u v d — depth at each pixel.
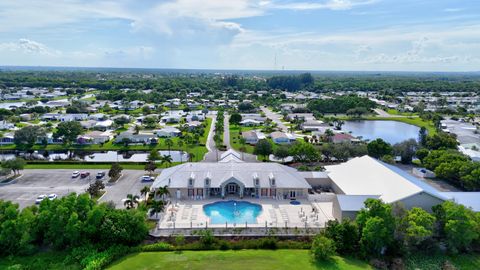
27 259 75.06
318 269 72.50
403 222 80.00
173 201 104.69
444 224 83.25
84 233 78.62
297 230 88.06
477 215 82.25
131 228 81.25
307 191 109.00
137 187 116.69
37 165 139.62
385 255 78.94
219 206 102.31
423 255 80.00
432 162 134.25
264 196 109.00
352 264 75.12
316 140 184.88
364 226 80.38
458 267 76.12
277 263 74.62
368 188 101.75
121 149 170.25
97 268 70.88
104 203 87.81
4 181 121.38
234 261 75.31
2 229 76.00
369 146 149.75
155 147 173.50
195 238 84.75
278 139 186.88
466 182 114.38
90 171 133.75
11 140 177.88
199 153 161.62
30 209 83.25
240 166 116.25
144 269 71.81
